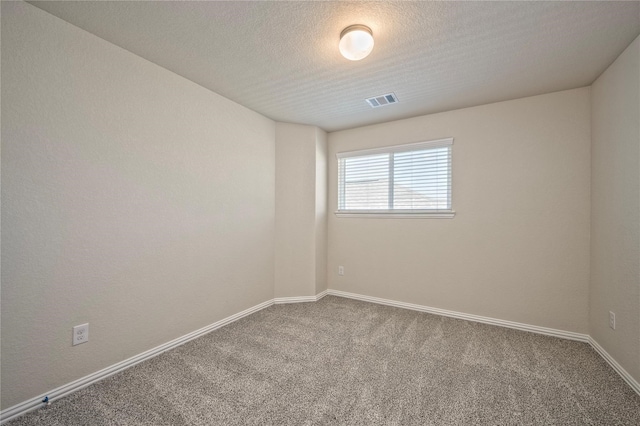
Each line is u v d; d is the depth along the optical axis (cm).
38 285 157
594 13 155
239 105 292
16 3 148
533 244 264
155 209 216
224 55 202
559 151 253
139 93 205
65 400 163
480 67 214
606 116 212
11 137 147
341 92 261
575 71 218
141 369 196
